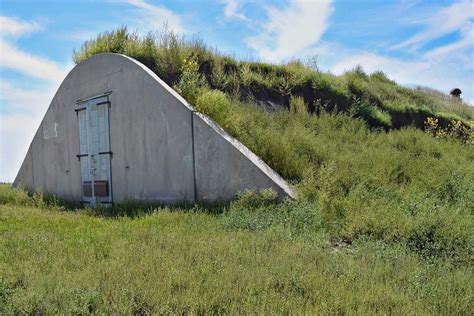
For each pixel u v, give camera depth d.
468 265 5.10
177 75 12.55
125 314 3.44
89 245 5.87
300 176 9.04
